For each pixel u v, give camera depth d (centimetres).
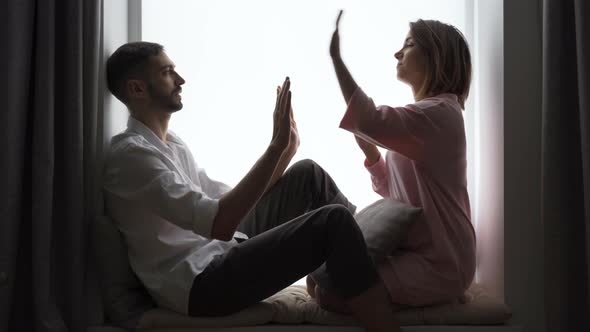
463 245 175
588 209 162
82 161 172
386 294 158
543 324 186
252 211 189
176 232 172
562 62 171
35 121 166
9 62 163
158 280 164
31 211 170
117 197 167
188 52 217
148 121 180
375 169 198
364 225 178
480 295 186
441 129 172
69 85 169
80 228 169
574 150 173
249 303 161
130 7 213
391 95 217
